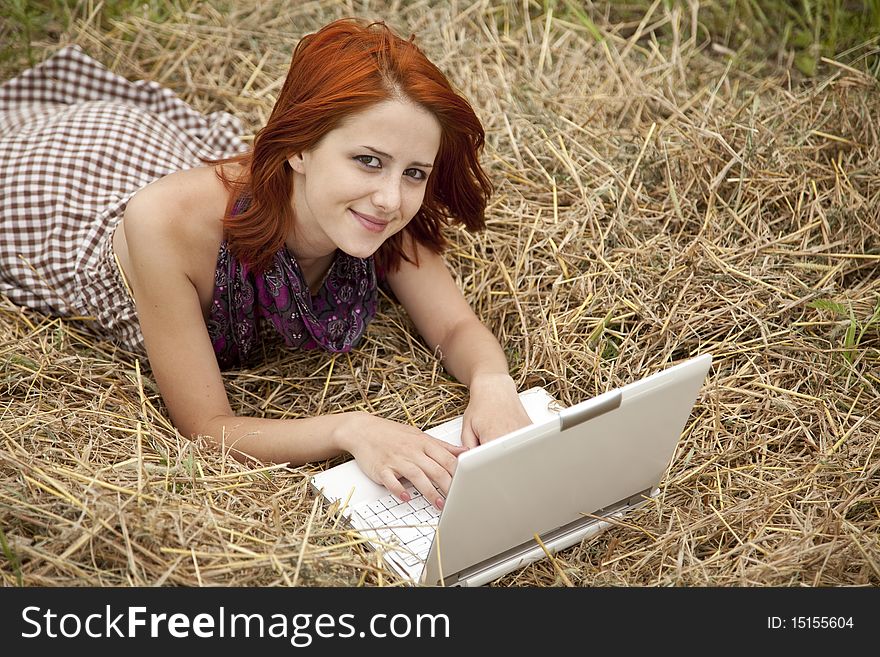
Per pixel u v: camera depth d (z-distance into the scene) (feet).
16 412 7.89
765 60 12.62
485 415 7.80
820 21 12.35
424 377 8.94
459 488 6.06
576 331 9.20
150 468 7.22
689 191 10.39
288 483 7.62
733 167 10.42
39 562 6.48
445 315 8.86
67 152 9.52
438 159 7.73
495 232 10.19
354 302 8.75
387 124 6.92
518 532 6.89
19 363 8.39
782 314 9.18
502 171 10.82
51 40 12.60
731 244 9.92
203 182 7.84
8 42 12.34
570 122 11.27
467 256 9.88
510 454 6.08
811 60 12.24
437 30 12.74
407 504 7.39
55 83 10.93
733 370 8.89
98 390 8.37
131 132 9.91
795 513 7.46
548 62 12.50
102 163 9.57
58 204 9.23
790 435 8.32
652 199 10.35
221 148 10.83
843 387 8.66
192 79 12.19
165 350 7.91
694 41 12.68
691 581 6.94
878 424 8.28
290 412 8.71
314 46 7.13
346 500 7.30
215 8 13.00
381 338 9.29
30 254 9.23
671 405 6.75
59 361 8.47
